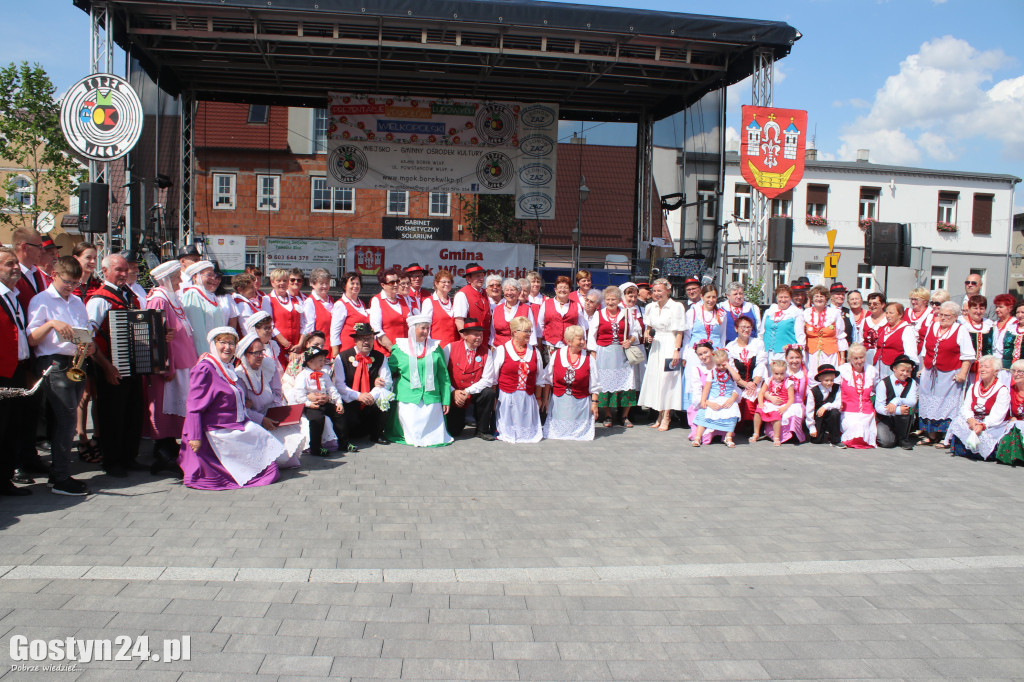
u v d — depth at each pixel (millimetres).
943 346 8766
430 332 8391
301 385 7367
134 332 6066
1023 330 8461
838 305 9523
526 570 4504
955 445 8344
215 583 4148
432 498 5996
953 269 34969
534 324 9141
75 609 3770
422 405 8070
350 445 7707
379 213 22938
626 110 16938
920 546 5176
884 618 3996
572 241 18453
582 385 8609
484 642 3582
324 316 9344
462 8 11836
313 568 4422
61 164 24328
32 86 24188
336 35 12320
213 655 3359
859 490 6656
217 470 6152
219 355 6250
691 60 13758
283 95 16109
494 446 8156
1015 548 5176
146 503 5621
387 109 15555
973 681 3361
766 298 13758
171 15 11805
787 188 12773
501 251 15062
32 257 6020
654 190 17641
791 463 7703
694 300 9625
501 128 15875
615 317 9336
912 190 34344
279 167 22641
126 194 12383
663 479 6855
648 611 3992
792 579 4504
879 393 8695
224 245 15000
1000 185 35094
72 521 5129
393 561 4582
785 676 3359
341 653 3422
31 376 5746
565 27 12078
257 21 12062
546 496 6160
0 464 5590
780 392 8680
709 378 8539
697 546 5035
